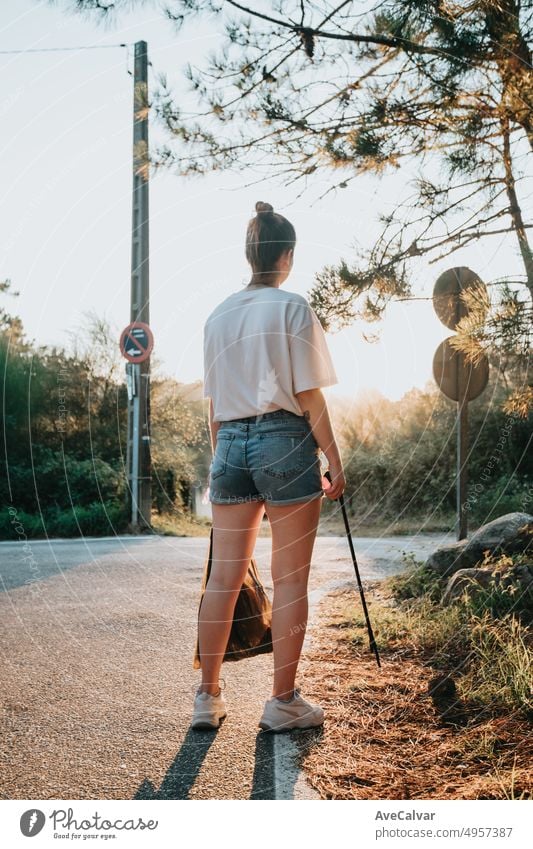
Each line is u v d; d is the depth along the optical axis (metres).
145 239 9.59
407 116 4.29
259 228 2.60
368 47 4.29
